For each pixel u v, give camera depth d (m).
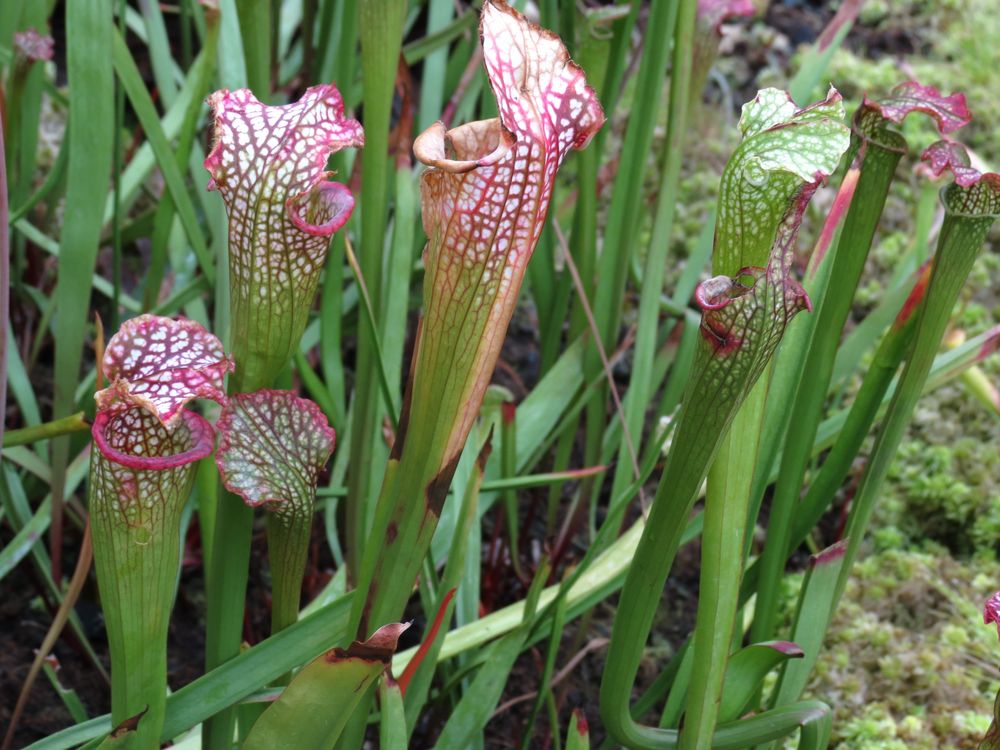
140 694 0.42
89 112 0.65
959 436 1.06
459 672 0.69
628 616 0.47
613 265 0.82
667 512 0.43
